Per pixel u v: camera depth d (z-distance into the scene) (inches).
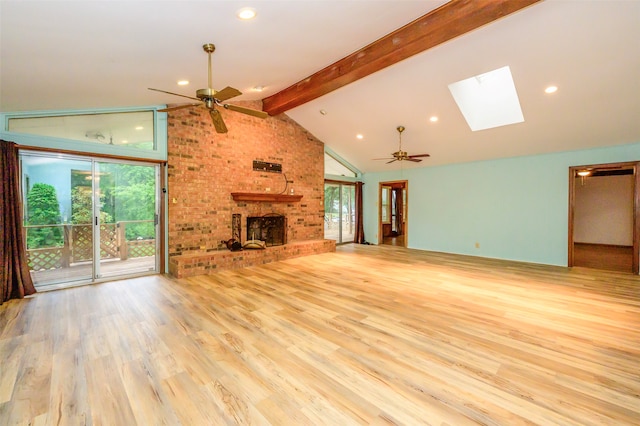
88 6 74.4
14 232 143.9
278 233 264.4
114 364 87.8
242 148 235.8
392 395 74.5
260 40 115.5
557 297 151.5
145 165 194.4
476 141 234.8
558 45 130.1
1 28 79.0
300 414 67.7
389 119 227.3
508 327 115.2
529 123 196.4
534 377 82.5
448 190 291.6
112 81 134.7
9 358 90.7
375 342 102.3
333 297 150.0
